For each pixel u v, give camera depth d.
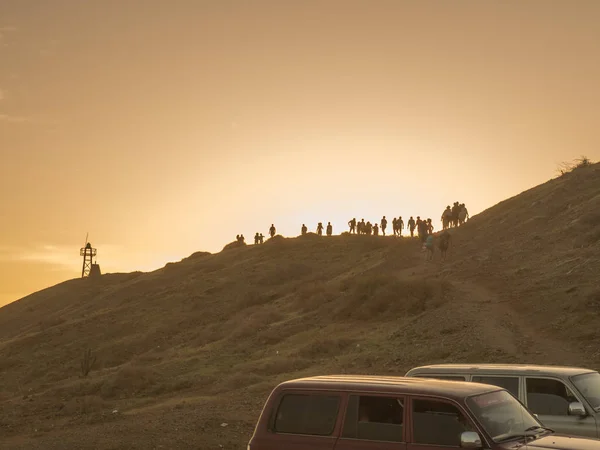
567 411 9.83
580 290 29.78
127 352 48.34
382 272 46.06
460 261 43.66
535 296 31.06
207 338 44.03
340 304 40.38
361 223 76.44
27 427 21.50
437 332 29.44
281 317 43.00
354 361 27.89
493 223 53.59
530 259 39.09
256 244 85.38
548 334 26.14
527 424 7.79
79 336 55.94
